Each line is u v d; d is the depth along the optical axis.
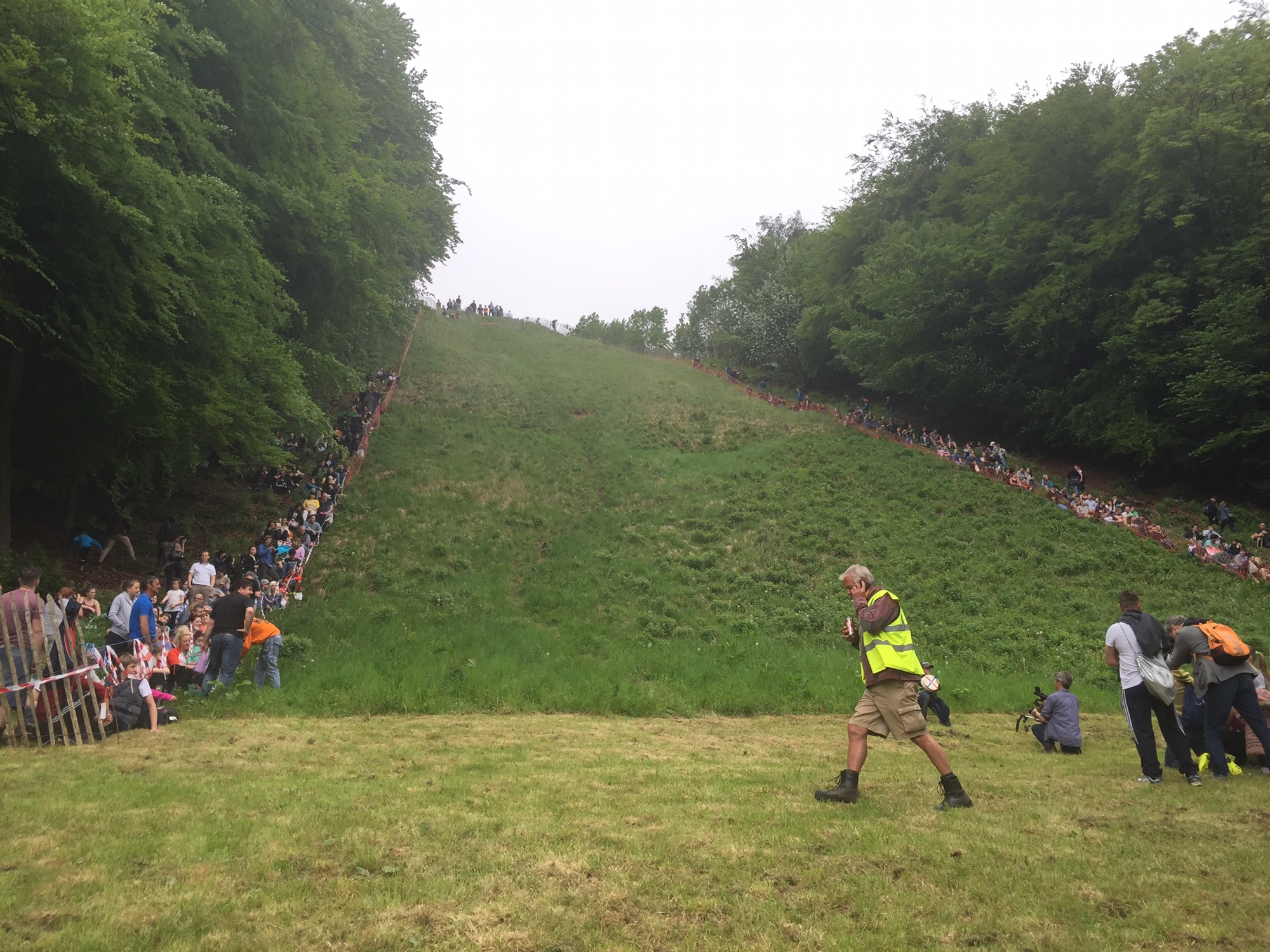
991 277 35.19
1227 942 3.60
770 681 15.63
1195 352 27.53
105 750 8.05
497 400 41.09
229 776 6.92
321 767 7.49
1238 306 26.42
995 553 25.28
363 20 33.62
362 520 25.25
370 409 34.66
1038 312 32.31
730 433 38.06
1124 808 6.07
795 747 10.05
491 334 57.97
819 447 35.16
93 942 3.37
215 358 17.45
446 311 62.56
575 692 13.90
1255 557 24.44
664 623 20.41
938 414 41.19
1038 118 34.00
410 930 3.61
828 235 52.84
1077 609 21.91
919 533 26.78
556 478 31.67
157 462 20.42
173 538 19.25
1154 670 7.44
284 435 28.59
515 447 34.41
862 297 43.44
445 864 4.48
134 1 14.10
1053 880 4.34
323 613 18.30
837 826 5.34
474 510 27.34
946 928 3.71
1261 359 26.95
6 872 4.21
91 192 12.68
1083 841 5.08
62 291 14.34
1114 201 31.78
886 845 4.89
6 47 11.32
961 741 11.34
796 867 4.50
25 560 14.95
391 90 37.31
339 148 25.16
